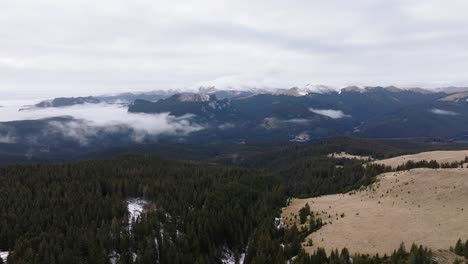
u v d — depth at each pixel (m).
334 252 94.06
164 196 143.25
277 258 93.25
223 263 112.56
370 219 112.06
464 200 111.56
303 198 159.88
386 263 84.25
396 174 150.50
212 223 119.25
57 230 108.19
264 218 123.94
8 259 94.31
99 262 98.12
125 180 155.25
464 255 82.56
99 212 123.38
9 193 133.88
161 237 111.75
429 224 101.56
